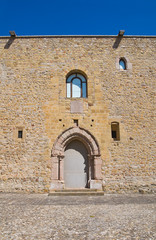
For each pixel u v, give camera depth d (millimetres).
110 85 10914
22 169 9836
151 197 8578
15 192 9586
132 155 10172
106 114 10586
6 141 10133
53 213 5746
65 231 4246
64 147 10273
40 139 10164
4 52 11156
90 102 10695
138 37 11602
